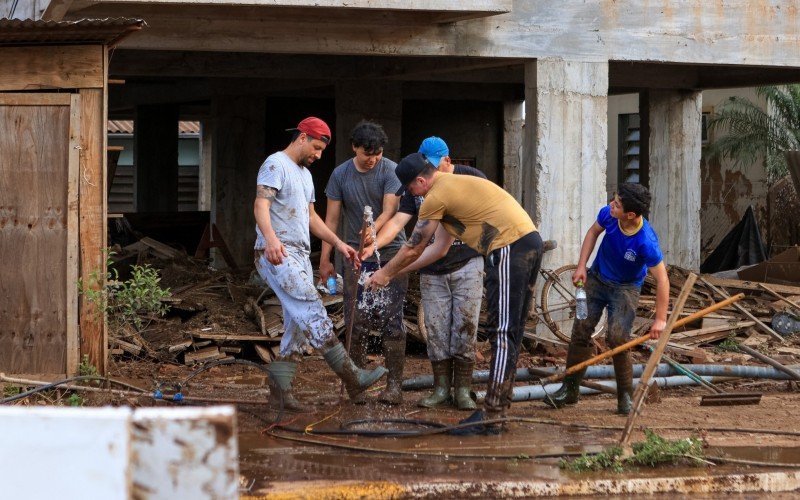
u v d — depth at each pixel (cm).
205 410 302
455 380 866
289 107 1972
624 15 1291
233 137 1830
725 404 900
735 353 1247
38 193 859
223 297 1245
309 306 799
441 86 1978
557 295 1259
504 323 741
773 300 1454
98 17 1145
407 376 1048
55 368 859
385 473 626
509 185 2080
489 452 689
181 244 1891
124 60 1538
